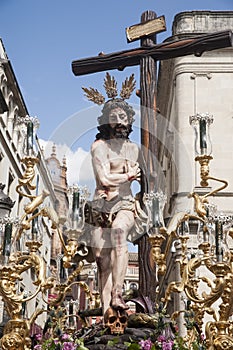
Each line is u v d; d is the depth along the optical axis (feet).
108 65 29.01
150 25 29.45
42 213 24.11
